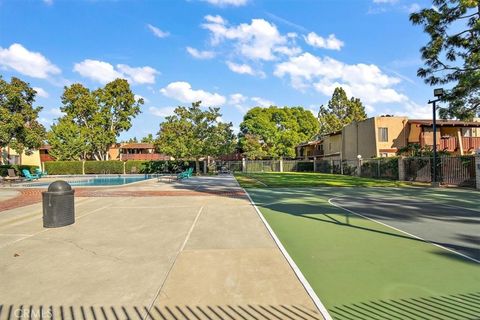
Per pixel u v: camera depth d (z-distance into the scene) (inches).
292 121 2498.8
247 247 250.8
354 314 141.2
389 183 924.6
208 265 207.5
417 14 829.2
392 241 269.0
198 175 1552.7
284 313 142.7
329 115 3105.3
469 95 818.8
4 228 325.4
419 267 202.8
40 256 229.1
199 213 416.2
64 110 2064.5
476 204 495.2
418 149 1158.3
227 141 1708.9
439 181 882.1
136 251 240.5
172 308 148.0
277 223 349.1
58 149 1825.8
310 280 181.3
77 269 201.2
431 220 365.4
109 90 2080.5
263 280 181.2
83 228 324.2
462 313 141.9
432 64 844.0
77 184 1012.5
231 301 154.8
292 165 2071.9
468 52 816.3
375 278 184.1
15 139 1293.1
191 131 1589.6
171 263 211.9
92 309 147.6
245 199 568.4
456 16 800.9
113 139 2076.8
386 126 1419.8
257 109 2431.1
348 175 1480.1
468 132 1384.1
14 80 1328.7
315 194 652.7
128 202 529.7
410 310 144.8
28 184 1005.2
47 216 328.2
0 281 182.4
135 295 162.2
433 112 842.2
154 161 1884.8
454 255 228.4
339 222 354.6
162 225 338.3
